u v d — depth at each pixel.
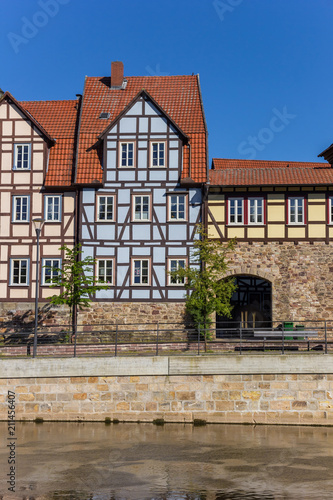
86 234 28.80
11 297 28.92
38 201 29.52
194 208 28.66
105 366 20.52
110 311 28.12
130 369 20.45
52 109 32.28
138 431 18.89
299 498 12.62
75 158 29.72
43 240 29.28
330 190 28.34
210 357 20.34
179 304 28.02
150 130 29.22
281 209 28.39
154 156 29.17
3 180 29.73
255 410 20.11
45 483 13.70
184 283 28.08
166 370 20.39
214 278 25.12
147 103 29.39
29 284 28.95
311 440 17.69
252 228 28.38
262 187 28.45
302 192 28.42
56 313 28.59
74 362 20.59
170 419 20.22
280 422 19.84
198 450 16.52
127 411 20.34
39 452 16.31
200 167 28.72
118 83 32.38
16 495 12.88
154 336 26.61
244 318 31.47
